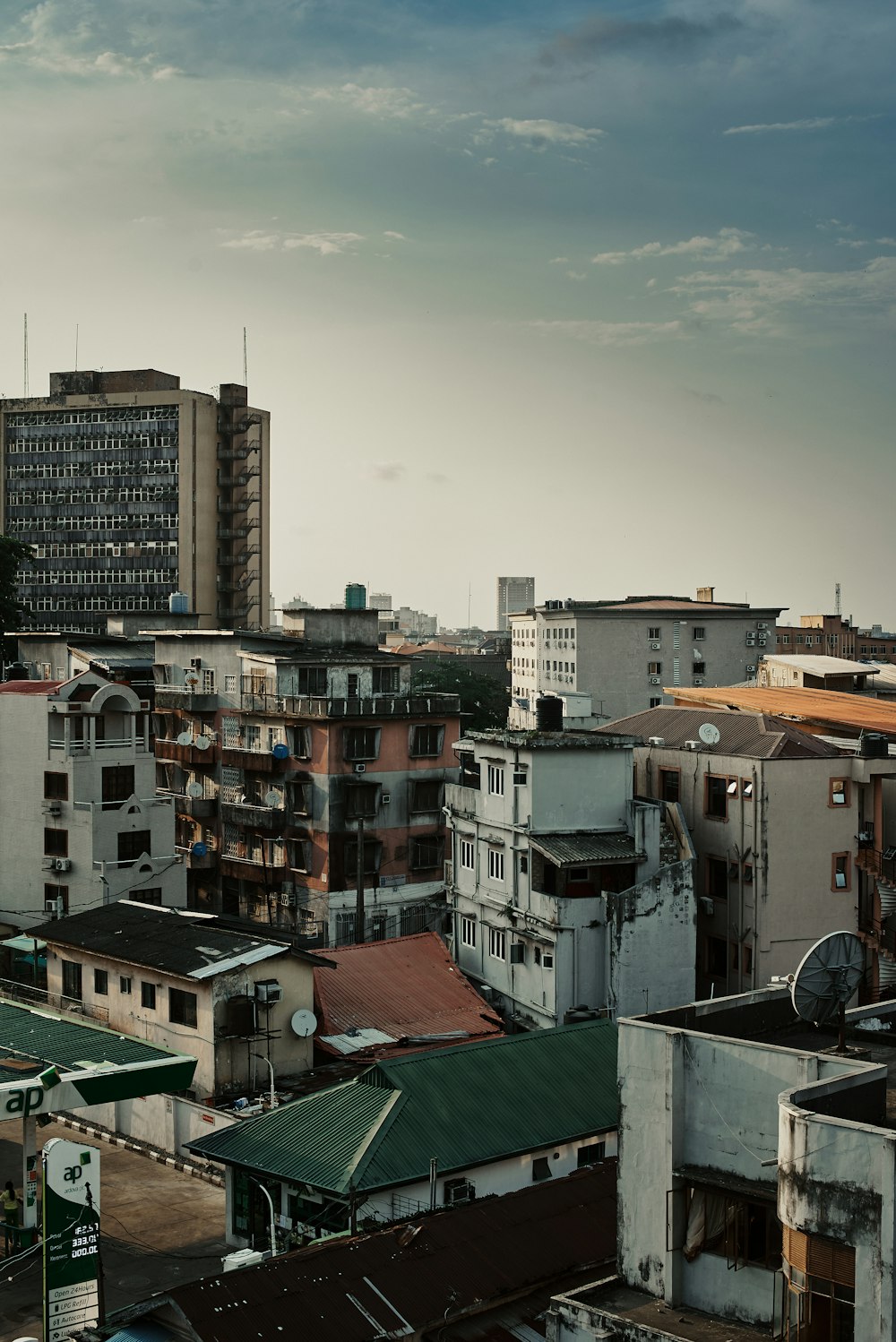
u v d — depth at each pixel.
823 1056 21.75
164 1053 44.53
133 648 97.44
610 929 55.09
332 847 73.88
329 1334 27.56
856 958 24.38
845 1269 19.33
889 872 59.56
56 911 67.81
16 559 122.44
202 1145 39.09
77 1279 31.59
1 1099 38.28
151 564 173.50
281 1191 37.94
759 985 57.56
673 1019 24.77
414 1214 35.50
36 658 98.38
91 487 175.88
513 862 59.09
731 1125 22.62
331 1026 54.00
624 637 143.12
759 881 57.72
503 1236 32.12
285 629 90.44
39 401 177.88
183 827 83.44
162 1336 27.66
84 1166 31.86
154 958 52.00
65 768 68.44
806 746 60.16
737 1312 22.41
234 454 176.25
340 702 74.12
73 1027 48.47
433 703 77.06
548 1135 39.22
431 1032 54.59
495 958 60.62
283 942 52.25
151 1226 41.28
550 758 57.84
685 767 62.03
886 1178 18.84
